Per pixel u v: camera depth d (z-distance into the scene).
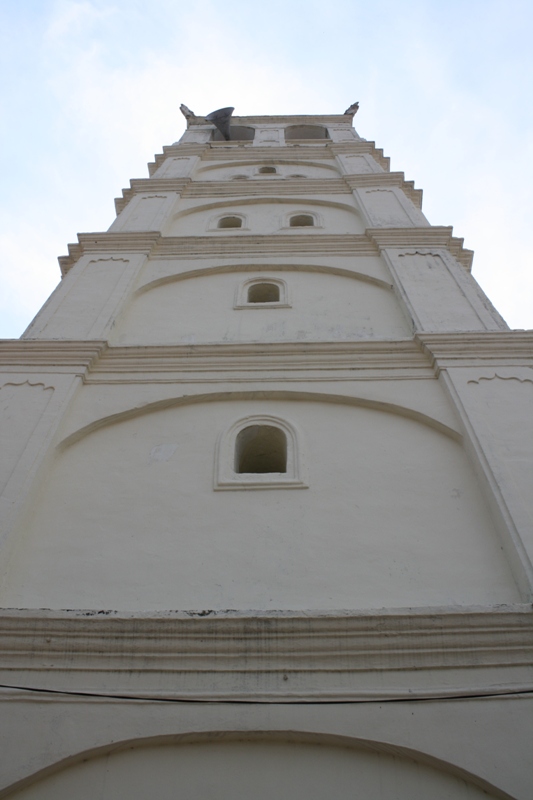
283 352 8.23
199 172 18.84
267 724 4.33
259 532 5.95
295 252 11.68
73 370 7.92
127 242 11.79
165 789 4.16
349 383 7.79
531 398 7.20
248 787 4.16
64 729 4.32
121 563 5.68
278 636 4.73
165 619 4.80
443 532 5.89
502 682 4.50
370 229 11.97
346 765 4.26
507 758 4.09
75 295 9.83
